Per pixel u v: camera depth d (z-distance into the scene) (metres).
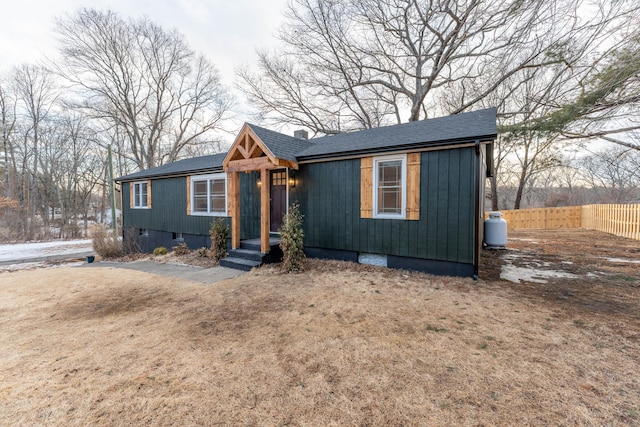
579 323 3.31
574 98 7.04
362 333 3.16
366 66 15.38
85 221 24.53
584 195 23.59
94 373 2.48
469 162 5.11
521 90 13.35
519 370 2.39
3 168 21.08
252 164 6.93
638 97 5.30
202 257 8.31
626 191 19.36
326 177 6.95
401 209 5.95
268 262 6.94
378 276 5.57
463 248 5.24
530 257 7.26
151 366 2.58
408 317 3.58
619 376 2.29
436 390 2.16
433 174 5.50
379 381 2.28
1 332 3.40
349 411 1.96
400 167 6.11
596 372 2.35
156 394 2.17
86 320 3.76
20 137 21.03
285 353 2.76
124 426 1.86
